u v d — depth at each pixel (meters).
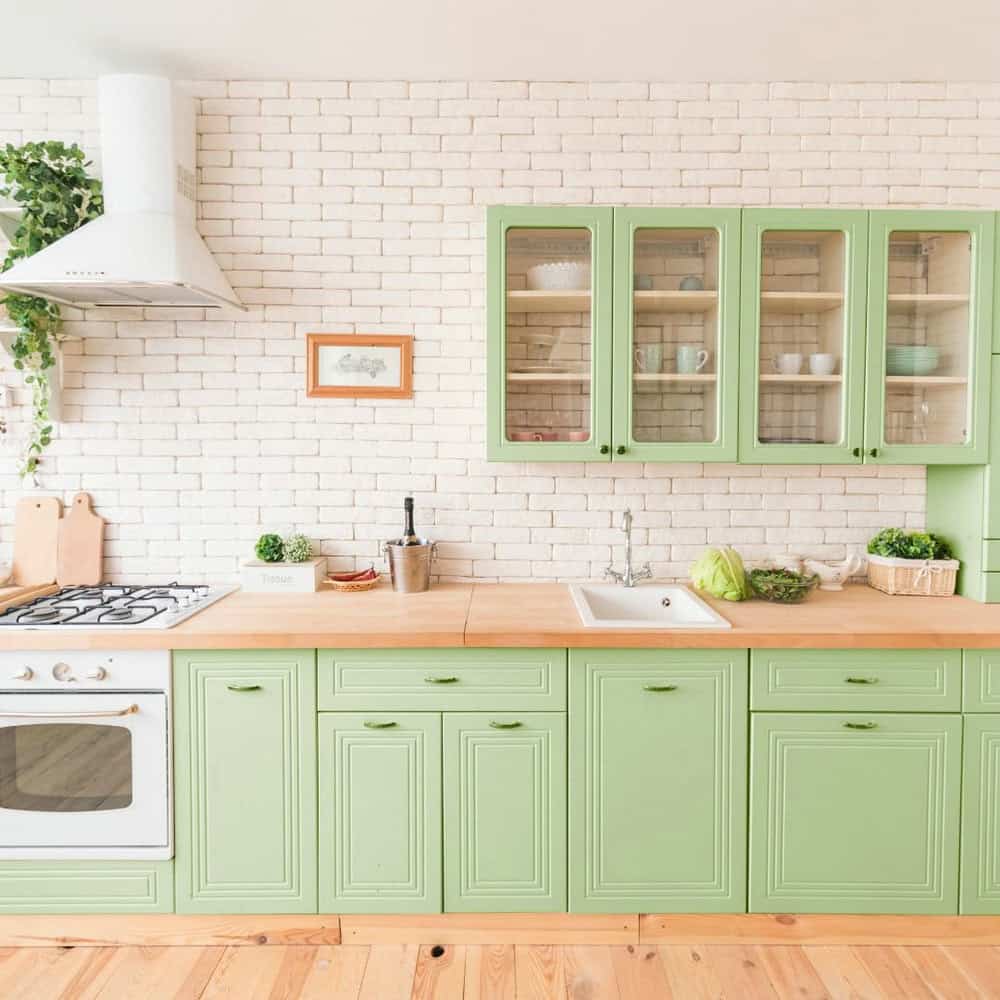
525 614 2.35
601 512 2.83
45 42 2.45
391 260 2.77
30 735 2.18
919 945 2.25
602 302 2.49
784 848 2.22
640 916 2.25
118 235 2.33
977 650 2.17
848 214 2.47
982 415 2.49
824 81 2.73
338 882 2.22
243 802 2.20
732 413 2.51
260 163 2.74
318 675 2.18
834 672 2.18
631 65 2.62
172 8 2.25
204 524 2.82
